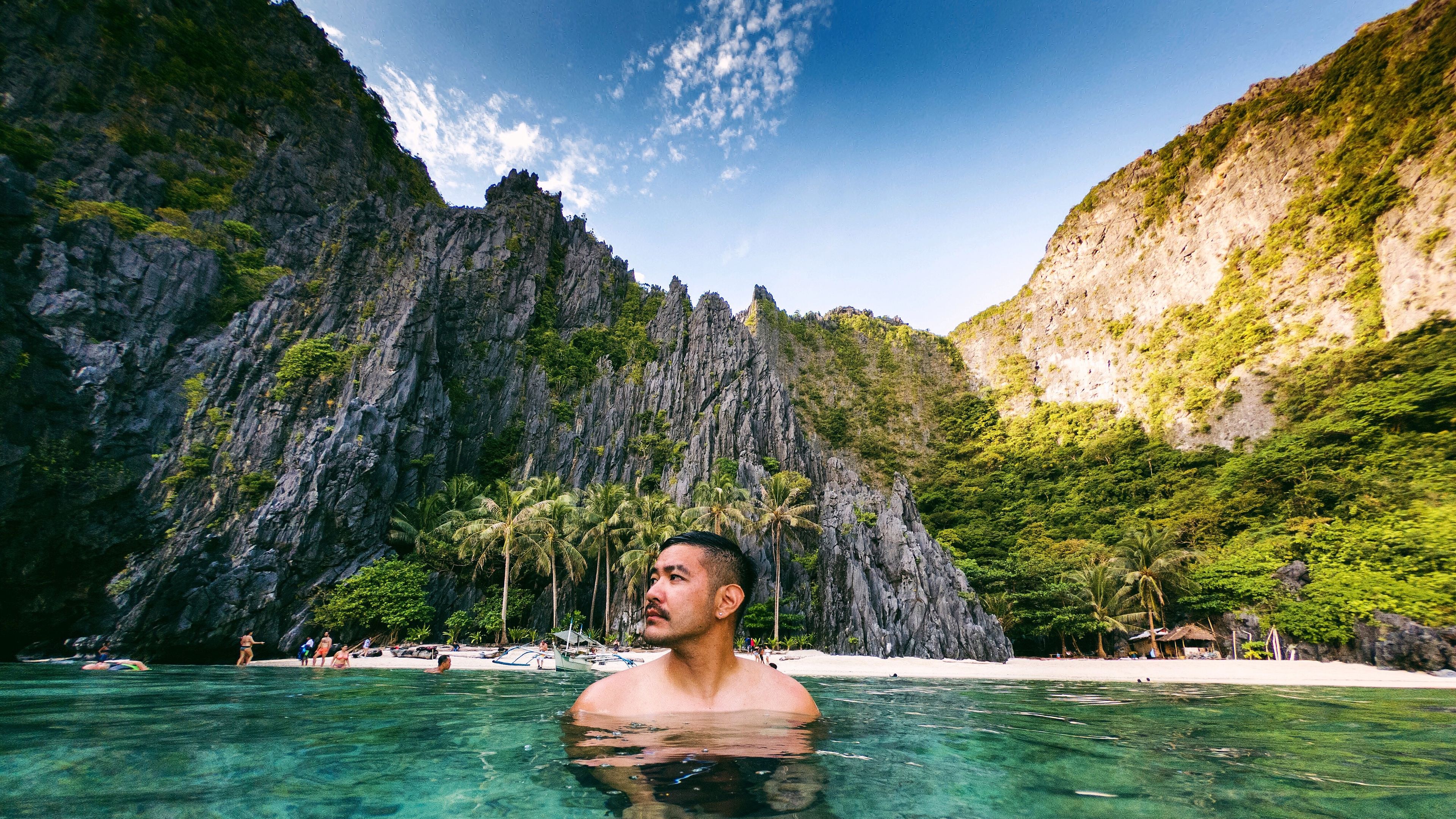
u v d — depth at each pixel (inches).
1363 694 500.7
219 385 1692.9
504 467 2497.5
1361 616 1518.2
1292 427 3038.9
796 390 5073.8
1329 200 3865.7
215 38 2556.6
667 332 3314.5
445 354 2522.1
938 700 299.7
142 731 123.0
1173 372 4205.2
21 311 1444.4
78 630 1290.6
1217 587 1910.7
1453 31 3624.5
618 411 2856.8
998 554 2822.3
